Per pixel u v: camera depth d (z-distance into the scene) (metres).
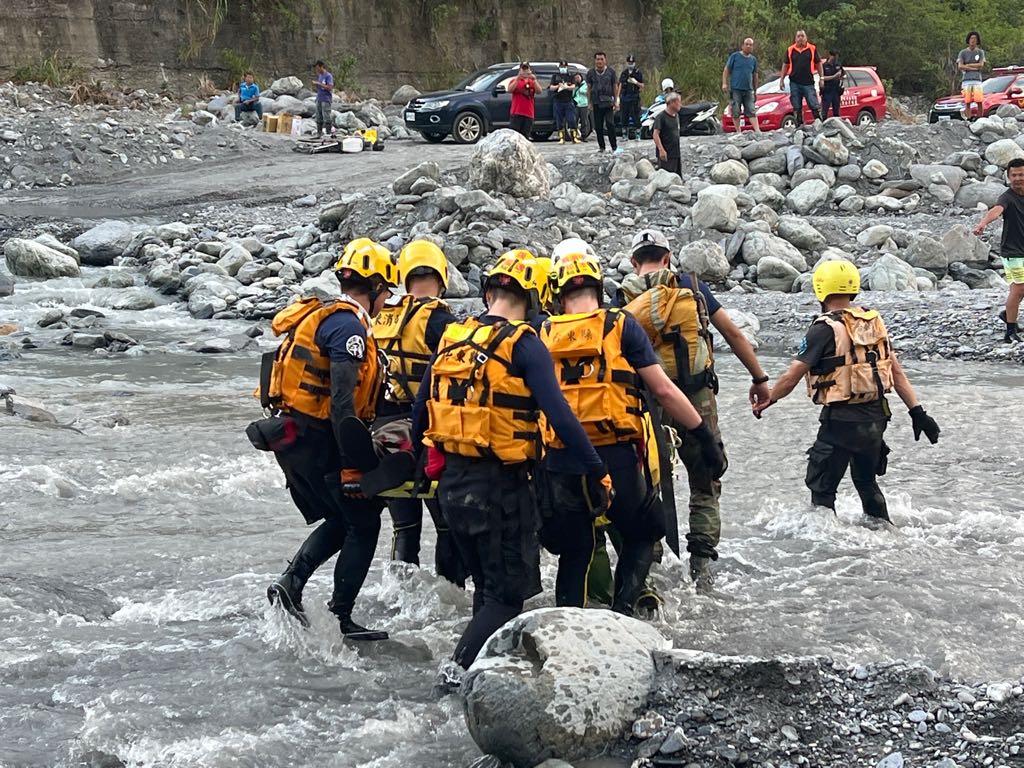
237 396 12.56
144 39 38.66
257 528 7.77
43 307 18.75
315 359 5.56
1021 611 6.20
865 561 6.93
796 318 17.17
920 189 25.34
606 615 4.91
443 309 6.14
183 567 6.89
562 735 4.50
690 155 26.62
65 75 35.97
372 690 5.27
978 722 4.72
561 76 32.25
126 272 20.64
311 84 42.09
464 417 5.04
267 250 21.31
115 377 13.83
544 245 20.39
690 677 4.81
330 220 22.31
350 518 5.68
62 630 5.85
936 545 7.34
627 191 23.06
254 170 29.53
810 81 27.94
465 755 4.70
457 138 32.94
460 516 5.12
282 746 4.69
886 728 4.67
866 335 7.29
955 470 9.31
